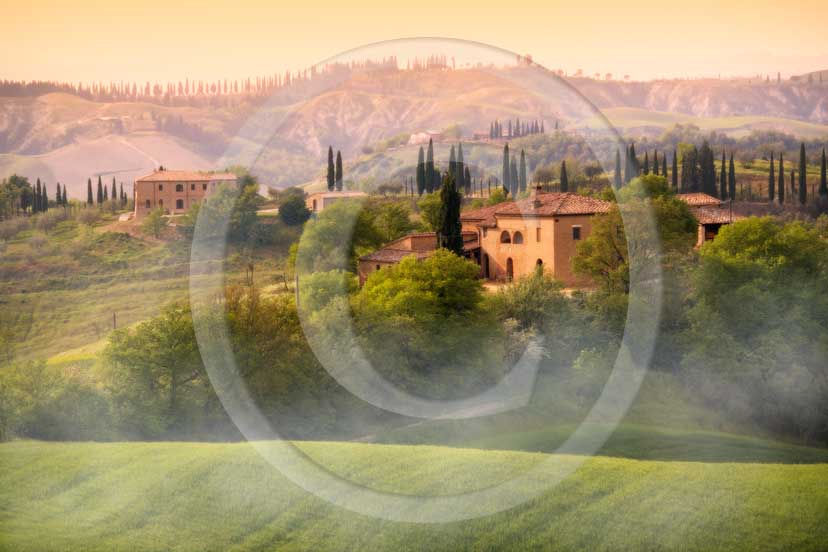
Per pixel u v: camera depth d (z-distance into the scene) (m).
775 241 125.81
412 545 34.78
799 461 83.44
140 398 86.62
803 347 112.94
